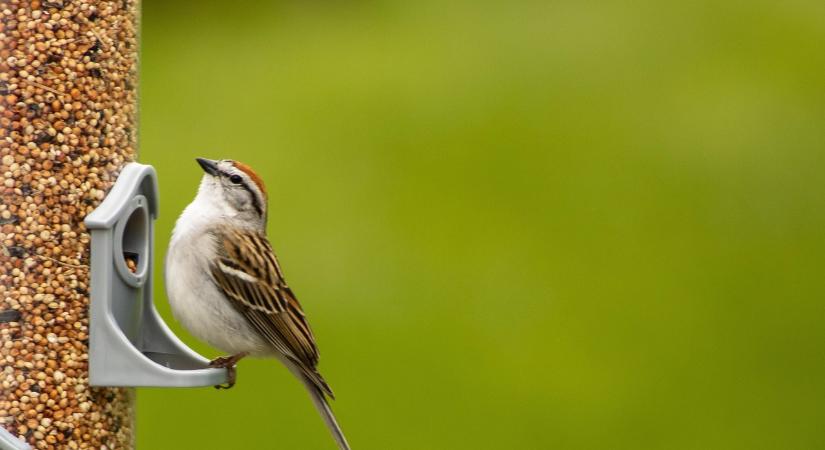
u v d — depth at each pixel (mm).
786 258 17656
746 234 17812
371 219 16906
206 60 19797
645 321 16141
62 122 6234
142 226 6461
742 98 20062
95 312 6078
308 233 16562
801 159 19141
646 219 17844
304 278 15867
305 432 13172
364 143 18297
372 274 16031
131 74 6508
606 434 14305
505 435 14125
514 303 15922
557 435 14070
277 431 13234
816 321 16562
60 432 6156
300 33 20734
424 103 19312
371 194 17391
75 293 6172
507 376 14672
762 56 21297
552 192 18297
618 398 14773
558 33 21703
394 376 14414
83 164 6254
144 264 6453
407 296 15680
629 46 21172
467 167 18391
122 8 6430
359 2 21719
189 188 16578
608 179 18656
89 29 6297
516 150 18750
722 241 17812
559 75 20547
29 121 6191
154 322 6602
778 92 20344
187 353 6676
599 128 19594
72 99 6258
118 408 6332
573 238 17438
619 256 17250
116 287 6156
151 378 6078
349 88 19344
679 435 14680
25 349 6133
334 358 14555
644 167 18859
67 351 6156
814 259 17734
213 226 7094
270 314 7078
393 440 13656
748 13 22328
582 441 14125
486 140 18828
